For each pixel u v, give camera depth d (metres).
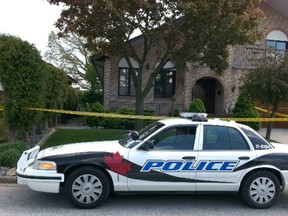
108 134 14.00
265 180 5.88
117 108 19.94
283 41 22.78
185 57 12.22
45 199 6.07
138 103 13.63
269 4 22.45
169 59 13.37
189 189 5.74
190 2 10.95
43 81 10.34
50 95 12.91
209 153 5.77
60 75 13.97
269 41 22.61
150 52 19.62
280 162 5.88
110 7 10.38
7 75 9.62
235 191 5.86
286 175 5.89
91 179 5.59
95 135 13.70
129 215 5.35
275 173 5.99
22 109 9.79
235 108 15.99
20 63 9.65
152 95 20.39
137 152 5.68
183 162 5.67
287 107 18.94
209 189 5.79
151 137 5.80
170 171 5.65
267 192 5.88
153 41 12.80
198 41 12.05
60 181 5.50
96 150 5.76
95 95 23.38
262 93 11.98
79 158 5.58
